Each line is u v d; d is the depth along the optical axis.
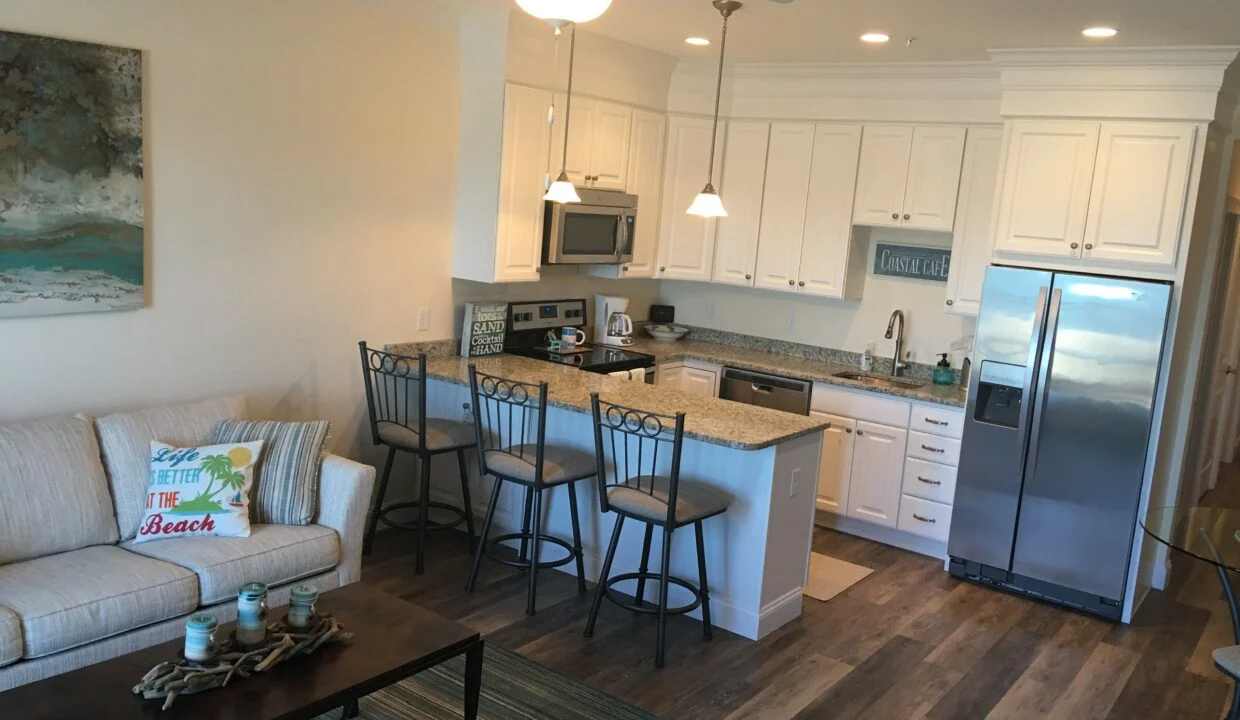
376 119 4.59
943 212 5.29
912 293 5.75
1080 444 4.48
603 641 3.88
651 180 5.81
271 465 3.65
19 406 3.50
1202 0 3.38
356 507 3.70
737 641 3.98
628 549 4.34
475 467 4.95
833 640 4.06
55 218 3.47
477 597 4.21
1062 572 4.61
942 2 3.72
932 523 5.12
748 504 3.95
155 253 3.82
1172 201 4.29
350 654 2.71
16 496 3.17
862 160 5.53
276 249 4.28
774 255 5.90
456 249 5.11
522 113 4.89
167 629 3.09
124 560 3.20
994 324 4.67
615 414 4.07
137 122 3.67
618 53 5.26
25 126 3.35
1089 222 4.49
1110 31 3.97
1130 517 4.41
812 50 5.01
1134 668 4.02
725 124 5.95
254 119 4.09
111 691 2.39
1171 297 4.27
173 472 3.48
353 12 4.40
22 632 2.76
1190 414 4.86
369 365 4.57
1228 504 6.61
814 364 5.96
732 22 4.43
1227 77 4.20
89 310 3.62
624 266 5.79
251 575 3.32
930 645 4.09
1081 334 4.43
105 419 3.53
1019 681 3.82
